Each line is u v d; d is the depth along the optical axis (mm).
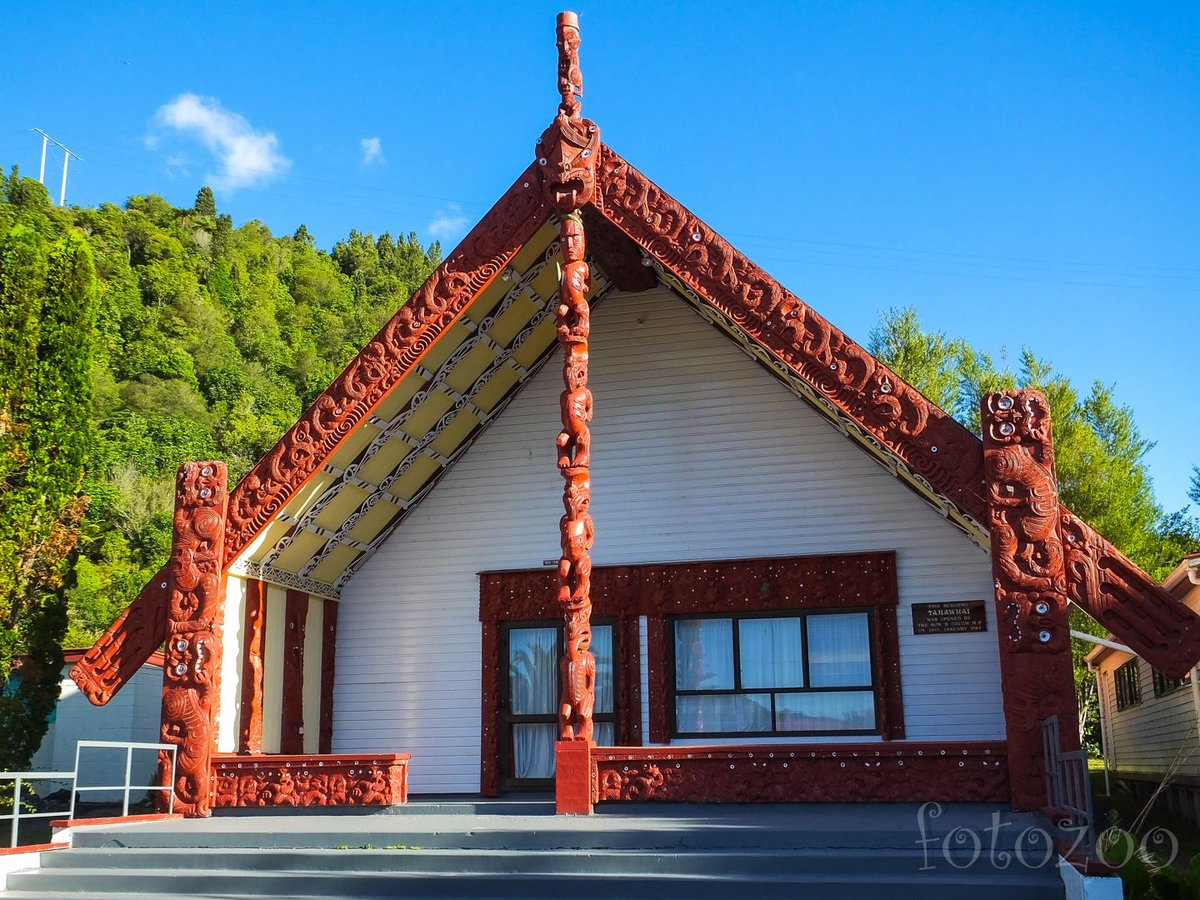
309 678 14703
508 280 13211
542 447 15352
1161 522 37094
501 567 15141
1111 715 25438
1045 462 10523
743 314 11641
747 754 10625
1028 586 10289
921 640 13625
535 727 14797
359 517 14656
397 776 11523
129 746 11320
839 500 14195
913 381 34875
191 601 12195
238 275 86250
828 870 8391
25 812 16812
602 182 12227
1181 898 7418
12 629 15969
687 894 8312
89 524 42750
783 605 14086
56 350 16828
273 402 68562
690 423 14828
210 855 9656
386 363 12492
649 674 14312
